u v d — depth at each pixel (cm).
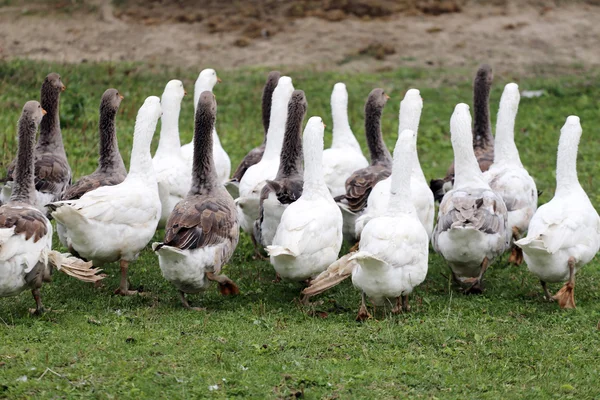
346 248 1391
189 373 847
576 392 848
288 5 3130
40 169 1284
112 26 2917
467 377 869
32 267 941
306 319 1048
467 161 1209
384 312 1066
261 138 2033
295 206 1115
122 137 1898
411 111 1366
